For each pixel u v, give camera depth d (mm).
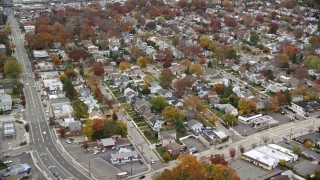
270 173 191000
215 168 177875
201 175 170375
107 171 193250
